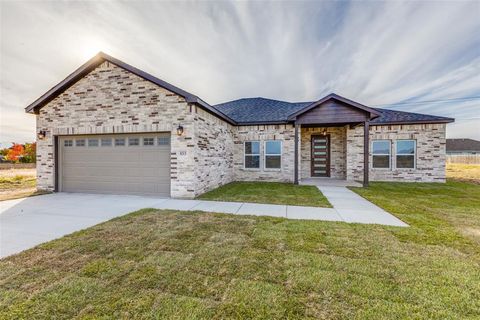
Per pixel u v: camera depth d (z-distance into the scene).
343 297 2.34
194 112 7.62
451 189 9.29
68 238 3.95
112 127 8.24
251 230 4.34
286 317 2.06
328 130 12.73
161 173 8.02
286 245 3.64
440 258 3.20
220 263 3.05
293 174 11.64
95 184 8.67
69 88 8.66
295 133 10.57
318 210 5.95
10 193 8.64
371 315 2.08
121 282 2.61
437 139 11.44
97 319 2.02
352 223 4.80
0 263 3.05
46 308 2.17
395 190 9.04
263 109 14.19
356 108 9.76
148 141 8.15
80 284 2.56
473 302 2.27
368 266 2.97
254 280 2.65
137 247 3.57
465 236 4.04
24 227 4.60
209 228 4.46
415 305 2.22
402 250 3.46
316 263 3.05
